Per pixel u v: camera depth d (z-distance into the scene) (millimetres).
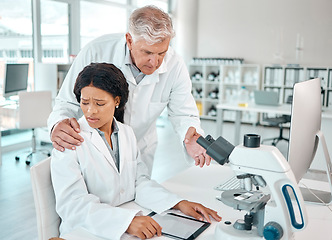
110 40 1667
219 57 7762
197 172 1817
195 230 1168
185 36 7809
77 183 1253
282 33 7062
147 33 1228
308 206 1412
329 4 6590
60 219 1370
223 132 6512
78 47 5926
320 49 6785
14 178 3756
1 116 4516
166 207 1300
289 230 1022
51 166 1277
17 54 5035
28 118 4227
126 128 1445
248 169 1018
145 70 1359
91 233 1156
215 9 7660
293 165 1293
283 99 6875
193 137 1554
